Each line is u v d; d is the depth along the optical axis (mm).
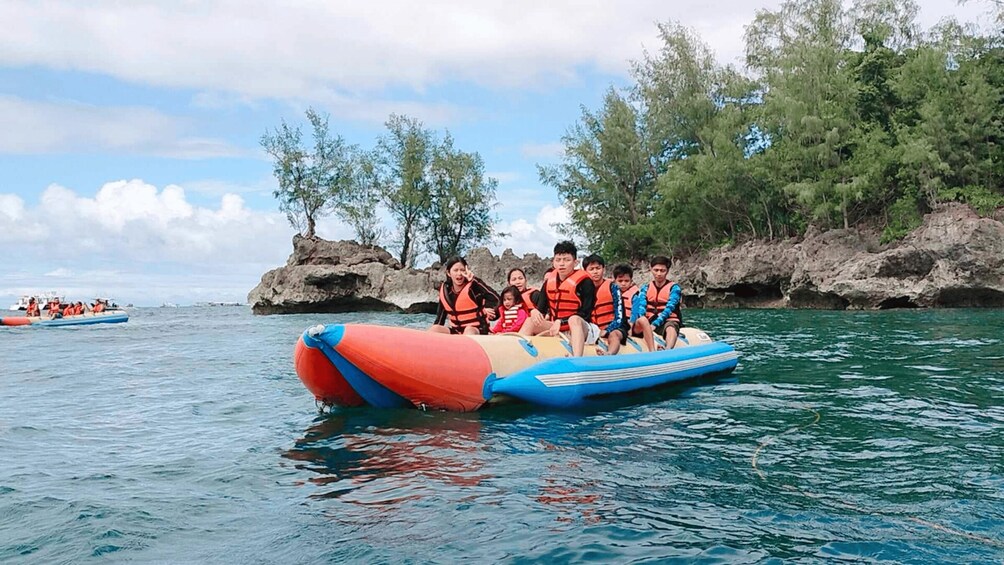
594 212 40031
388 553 3230
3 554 3324
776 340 13320
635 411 6531
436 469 4609
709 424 5918
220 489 4316
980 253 21719
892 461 4641
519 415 6371
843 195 27141
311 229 42750
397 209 44469
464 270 7578
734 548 3230
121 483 4492
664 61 37219
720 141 32312
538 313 7617
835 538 3334
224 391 8539
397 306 35375
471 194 44188
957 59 29172
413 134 44188
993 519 3555
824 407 6543
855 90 29797
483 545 3303
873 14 32875
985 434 5344
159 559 3240
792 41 32375
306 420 6418
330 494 4141
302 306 37062
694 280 29859
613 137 38188
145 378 10141
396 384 6273
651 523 3559
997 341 12023
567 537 3381
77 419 6887
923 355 10297
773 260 27359
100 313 30516
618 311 7750
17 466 4977
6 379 10336
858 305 23703
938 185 26047
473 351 6586
